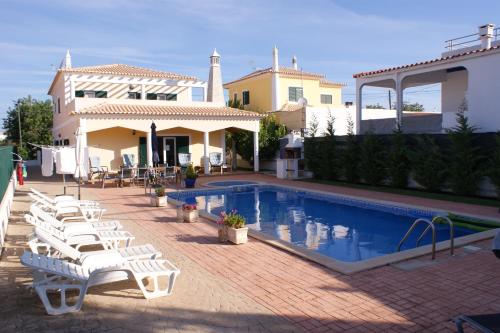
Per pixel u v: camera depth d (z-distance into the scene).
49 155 13.45
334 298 5.31
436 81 21.20
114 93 27.72
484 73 15.29
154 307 5.07
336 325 4.54
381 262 6.68
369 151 18.16
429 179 15.77
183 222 10.56
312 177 22.08
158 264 5.71
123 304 5.16
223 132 27.17
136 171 20.77
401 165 16.88
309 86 33.41
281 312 4.90
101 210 10.44
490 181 14.09
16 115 46.34
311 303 5.16
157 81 25.92
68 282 5.45
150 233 9.32
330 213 13.34
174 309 5.01
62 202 10.81
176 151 25.66
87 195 16.19
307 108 25.55
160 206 13.13
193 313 4.89
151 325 4.57
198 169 24.56
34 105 46.97
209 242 8.43
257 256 7.36
